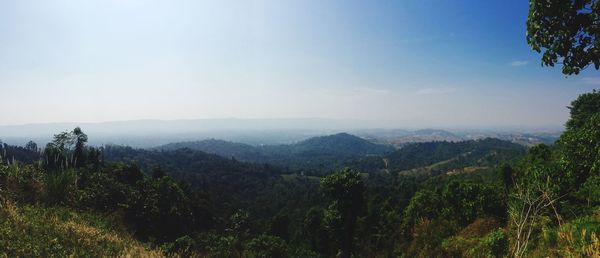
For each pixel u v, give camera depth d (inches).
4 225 325.1
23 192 518.6
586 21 156.2
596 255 203.3
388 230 1263.5
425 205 1148.5
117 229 550.3
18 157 3230.8
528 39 174.1
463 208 816.9
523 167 1092.5
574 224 285.4
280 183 4660.4
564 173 482.3
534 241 338.6
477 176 3484.3
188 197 1959.9
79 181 971.9
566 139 509.0
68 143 1857.8
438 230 711.1
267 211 3513.8
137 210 1018.7
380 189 3243.1
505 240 363.9
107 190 1000.2
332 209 1290.6
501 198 745.0
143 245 474.0
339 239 1295.5
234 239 1258.6
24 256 276.7
